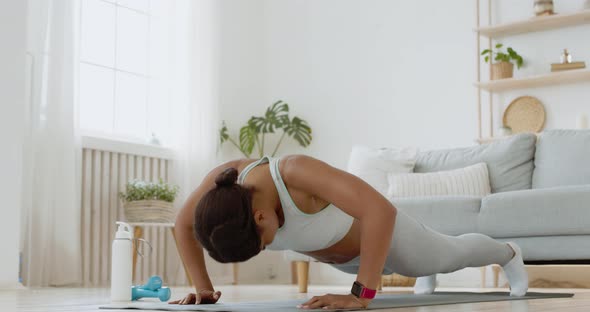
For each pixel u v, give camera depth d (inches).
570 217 140.7
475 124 216.1
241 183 71.3
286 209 72.5
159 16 228.5
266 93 255.3
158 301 96.9
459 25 221.9
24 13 156.9
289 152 248.7
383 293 125.2
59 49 185.8
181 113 224.4
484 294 111.3
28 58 181.6
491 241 98.7
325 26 246.1
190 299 82.0
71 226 183.3
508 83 204.8
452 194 172.7
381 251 69.1
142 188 194.4
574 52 203.6
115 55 214.4
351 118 238.1
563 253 141.8
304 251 82.9
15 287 151.1
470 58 219.0
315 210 74.8
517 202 146.5
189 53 227.9
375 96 234.4
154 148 214.5
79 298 108.7
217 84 233.0
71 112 186.5
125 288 92.3
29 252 175.8
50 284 179.9
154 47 226.5
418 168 187.9
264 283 232.2
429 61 225.9
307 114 246.5
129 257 93.0
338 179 69.9
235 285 209.2
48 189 180.1
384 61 233.9
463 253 93.3
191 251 82.1
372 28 237.3
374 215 68.7
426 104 225.1
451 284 208.8
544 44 207.9
